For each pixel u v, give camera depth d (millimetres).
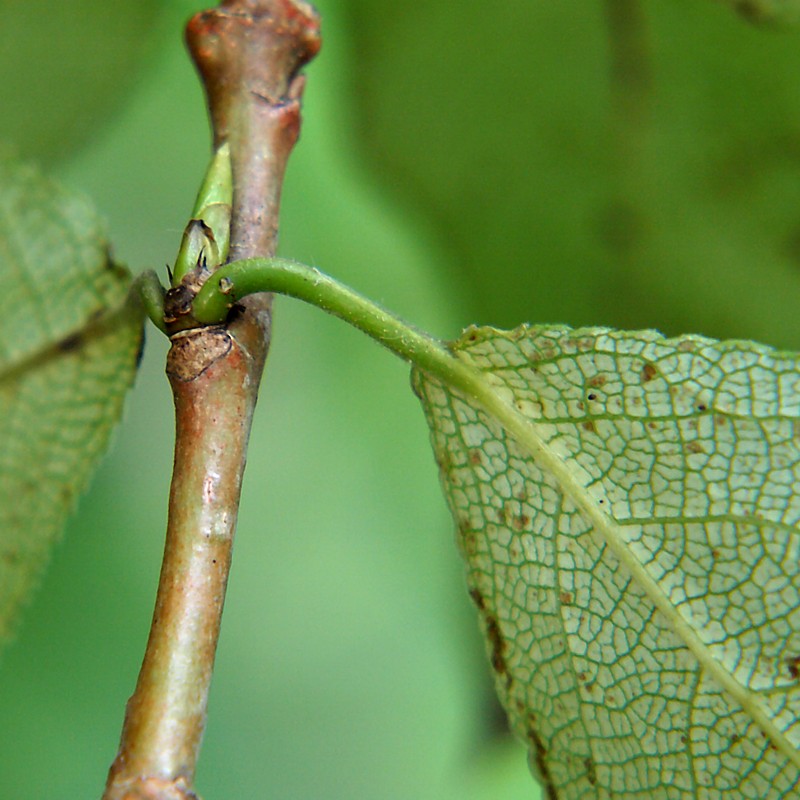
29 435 291
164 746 267
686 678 281
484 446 282
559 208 338
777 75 326
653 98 331
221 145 291
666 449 278
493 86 334
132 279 289
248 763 413
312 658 428
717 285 338
